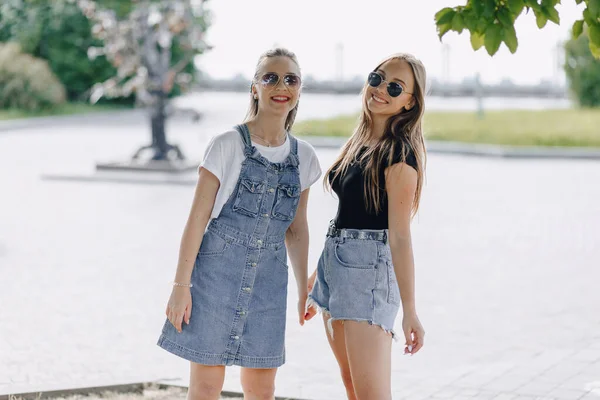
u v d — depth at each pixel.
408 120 4.30
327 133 25.42
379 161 4.21
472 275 9.53
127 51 18.39
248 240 4.25
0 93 35.69
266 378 4.43
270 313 4.34
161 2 18.39
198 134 27.22
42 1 41.16
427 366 6.56
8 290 8.66
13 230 11.89
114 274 9.42
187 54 18.80
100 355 6.73
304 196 4.51
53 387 5.75
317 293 4.47
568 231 11.99
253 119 4.34
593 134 25.48
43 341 7.05
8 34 42.16
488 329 7.53
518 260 10.27
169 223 12.52
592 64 36.84
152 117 18.52
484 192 15.59
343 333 4.39
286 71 4.23
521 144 23.33
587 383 6.06
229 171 4.21
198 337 4.23
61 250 10.61
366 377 4.21
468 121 29.97
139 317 7.80
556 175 18.08
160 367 6.47
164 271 9.59
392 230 4.18
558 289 8.91
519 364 6.55
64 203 14.35
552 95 48.69
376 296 4.22
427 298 8.59
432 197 14.97
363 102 4.39
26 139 26.09
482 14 4.29
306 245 4.57
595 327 7.53
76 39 41.59
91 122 33.09
